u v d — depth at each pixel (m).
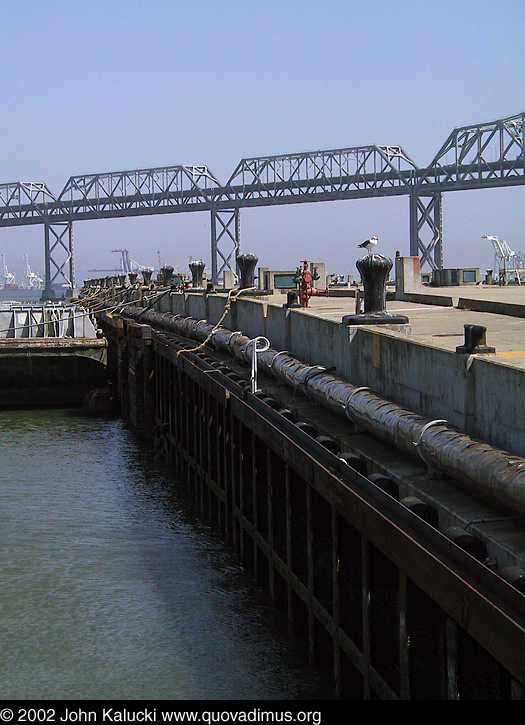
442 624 9.07
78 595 16.33
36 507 22.75
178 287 43.44
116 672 13.25
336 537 11.35
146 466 28.22
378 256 16.56
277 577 15.27
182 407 26.03
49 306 41.19
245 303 25.97
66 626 14.95
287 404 17.42
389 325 16.11
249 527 17.05
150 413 33.09
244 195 182.38
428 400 12.79
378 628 10.31
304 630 14.12
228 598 15.95
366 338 15.52
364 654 10.48
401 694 9.34
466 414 11.47
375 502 10.22
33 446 31.22
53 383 39.31
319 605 12.53
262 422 15.05
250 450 17.36
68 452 30.27
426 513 10.27
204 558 18.39
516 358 12.74
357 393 14.44
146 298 46.78
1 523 21.17
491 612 7.23
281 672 12.92
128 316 50.00
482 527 9.38
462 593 7.74
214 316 30.80
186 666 13.33
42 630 14.83
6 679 13.24
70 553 18.86
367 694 10.41
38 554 18.80
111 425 35.56
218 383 19.56
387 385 14.48
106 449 30.91
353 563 11.32
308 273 28.45
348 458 12.35
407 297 34.03
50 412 38.44
